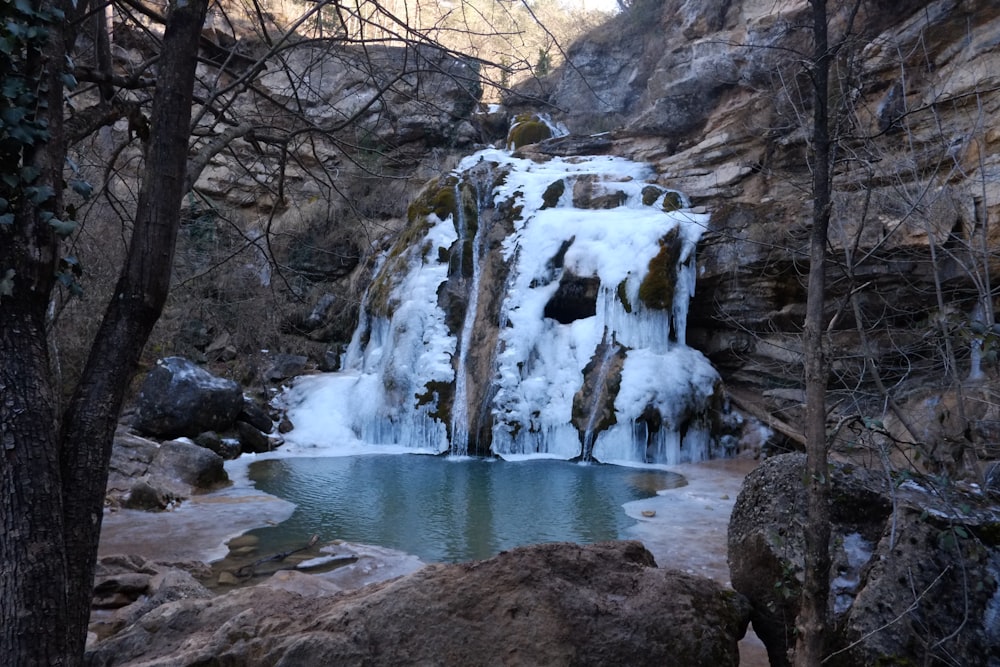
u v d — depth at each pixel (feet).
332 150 56.24
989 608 9.55
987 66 28.50
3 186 6.73
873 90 32.19
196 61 7.77
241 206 54.85
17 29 6.66
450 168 60.70
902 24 32.19
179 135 7.55
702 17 51.39
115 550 21.12
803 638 7.59
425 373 44.06
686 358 41.42
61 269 7.39
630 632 9.57
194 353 48.57
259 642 9.47
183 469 29.73
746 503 12.39
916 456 9.66
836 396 32.42
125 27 13.61
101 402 7.13
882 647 9.27
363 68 15.66
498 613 9.62
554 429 41.47
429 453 41.34
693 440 39.47
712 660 9.66
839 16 35.27
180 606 10.96
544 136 68.13
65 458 6.91
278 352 51.98
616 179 50.80
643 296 42.27
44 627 6.38
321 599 10.61
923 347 25.89
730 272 41.91
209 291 51.37
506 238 48.55
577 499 29.32
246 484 31.53
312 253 56.59
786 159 42.75
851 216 29.50
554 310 46.75
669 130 55.52
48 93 7.00
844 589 10.31
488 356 44.11
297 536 23.32
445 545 22.53
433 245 48.85
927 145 27.91
